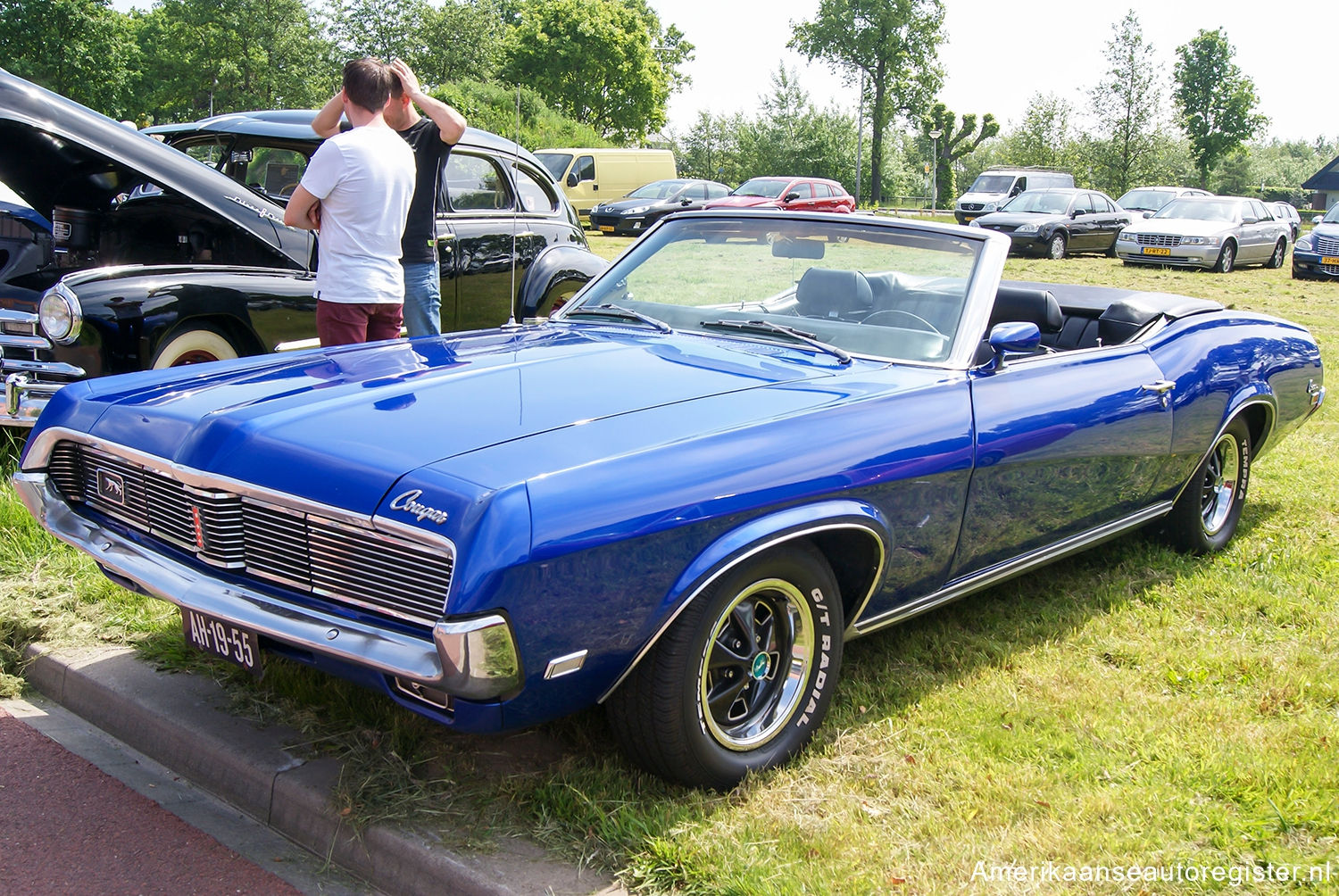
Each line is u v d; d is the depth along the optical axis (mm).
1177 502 4477
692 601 2457
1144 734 3020
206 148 6480
